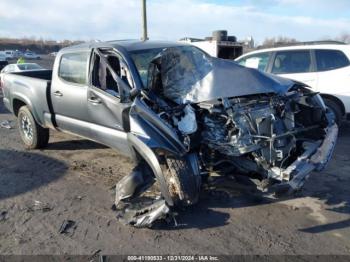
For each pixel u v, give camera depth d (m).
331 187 5.14
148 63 5.08
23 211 4.66
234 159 4.26
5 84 7.65
